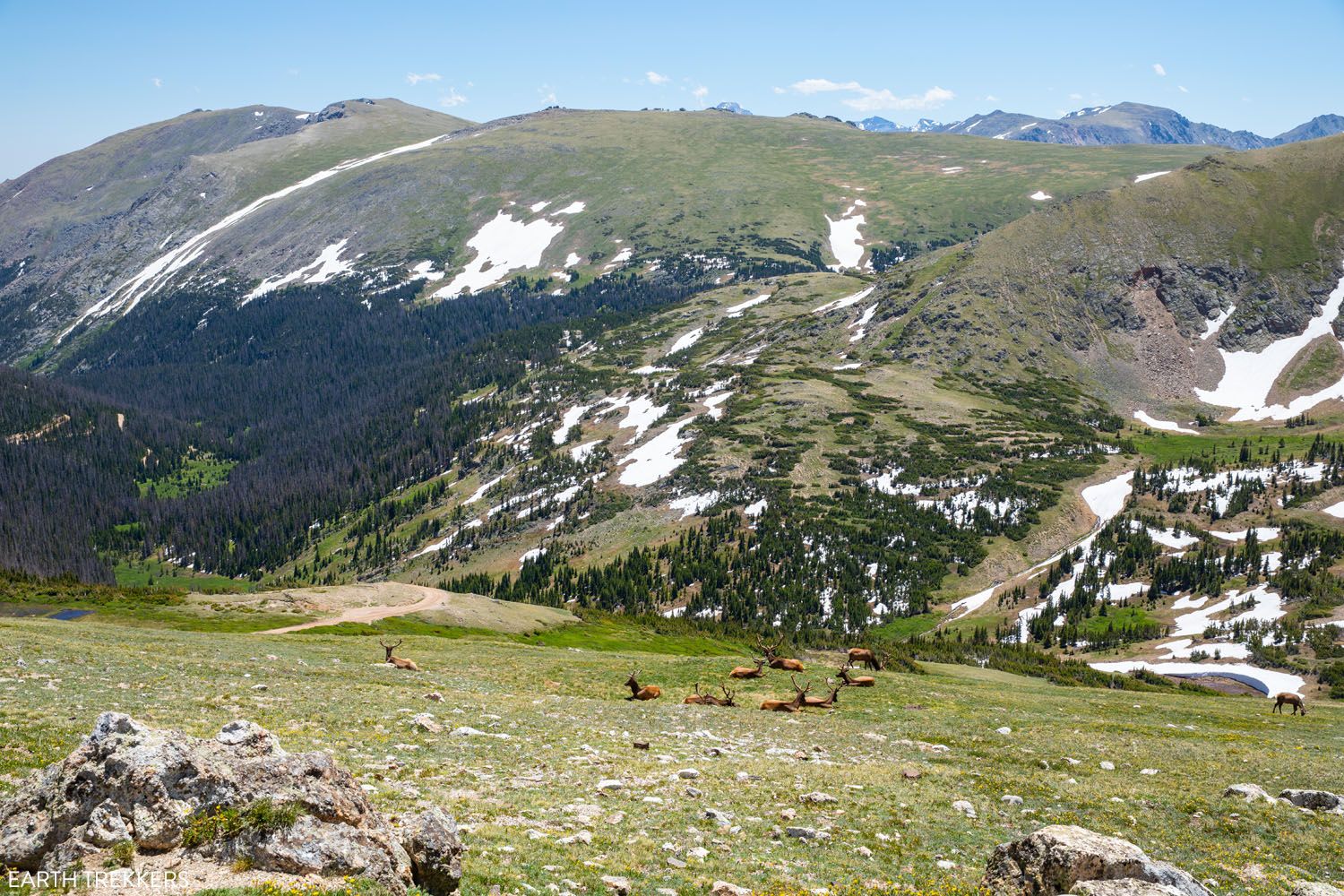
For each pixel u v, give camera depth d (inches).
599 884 699.4
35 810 603.2
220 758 648.4
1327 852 952.3
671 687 2212.1
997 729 1775.3
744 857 813.9
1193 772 1384.1
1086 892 644.1
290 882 554.3
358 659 2345.0
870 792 1109.7
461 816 841.5
